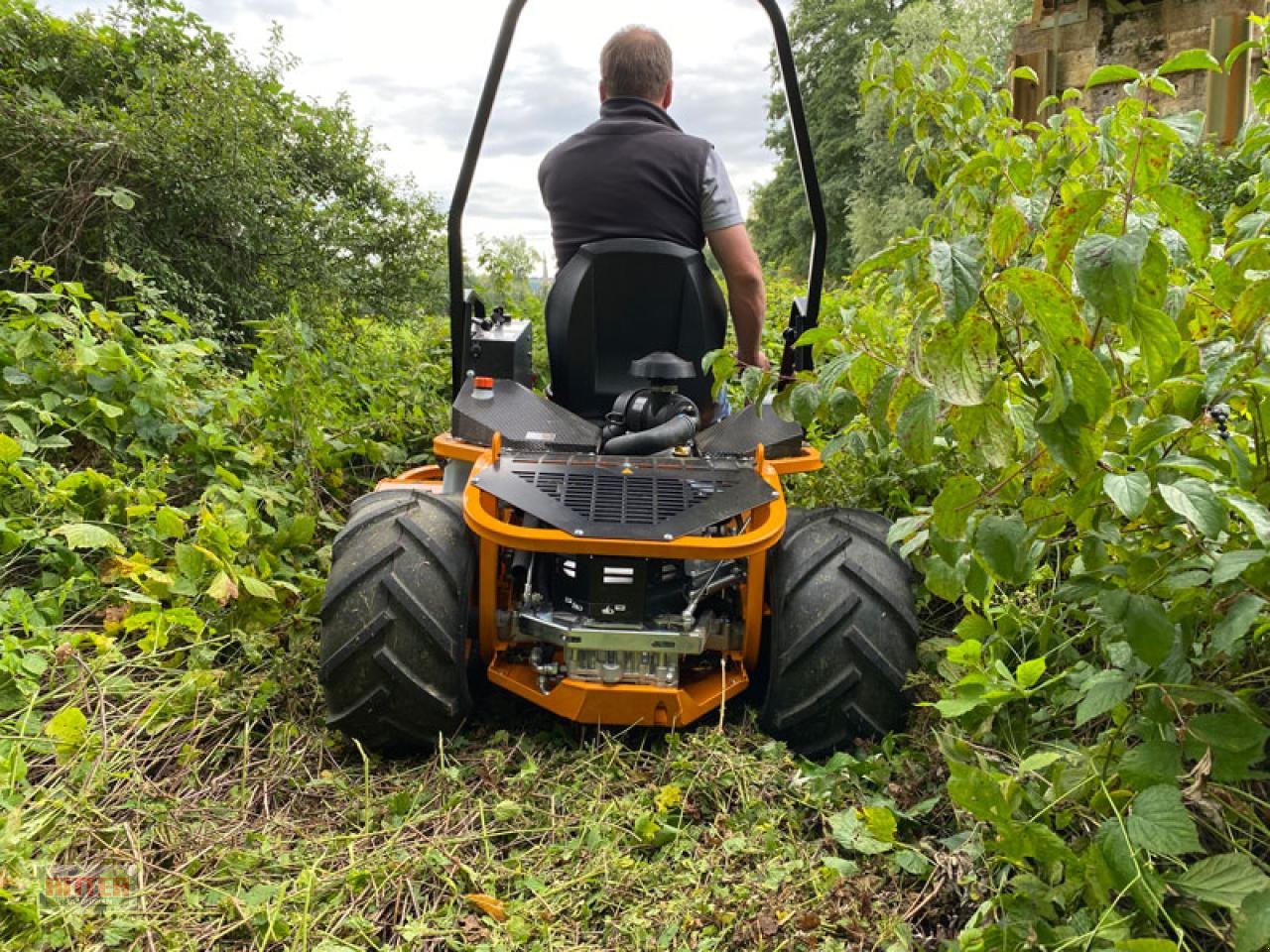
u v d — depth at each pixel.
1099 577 1.90
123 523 3.60
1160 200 1.70
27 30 8.58
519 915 2.04
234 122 8.30
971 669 2.43
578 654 2.64
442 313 13.07
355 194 11.42
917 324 1.65
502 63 2.92
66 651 2.83
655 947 1.97
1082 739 2.33
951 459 3.56
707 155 3.21
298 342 4.71
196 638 3.05
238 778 2.60
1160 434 1.66
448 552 2.67
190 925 2.02
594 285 3.10
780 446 2.93
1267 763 1.93
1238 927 1.56
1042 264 1.70
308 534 3.72
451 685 2.61
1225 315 1.83
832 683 2.56
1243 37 7.07
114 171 7.53
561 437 2.93
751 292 3.30
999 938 1.71
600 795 2.49
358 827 2.39
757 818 2.34
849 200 34.78
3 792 2.22
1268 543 1.47
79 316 4.27
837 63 40.31
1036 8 8.52
